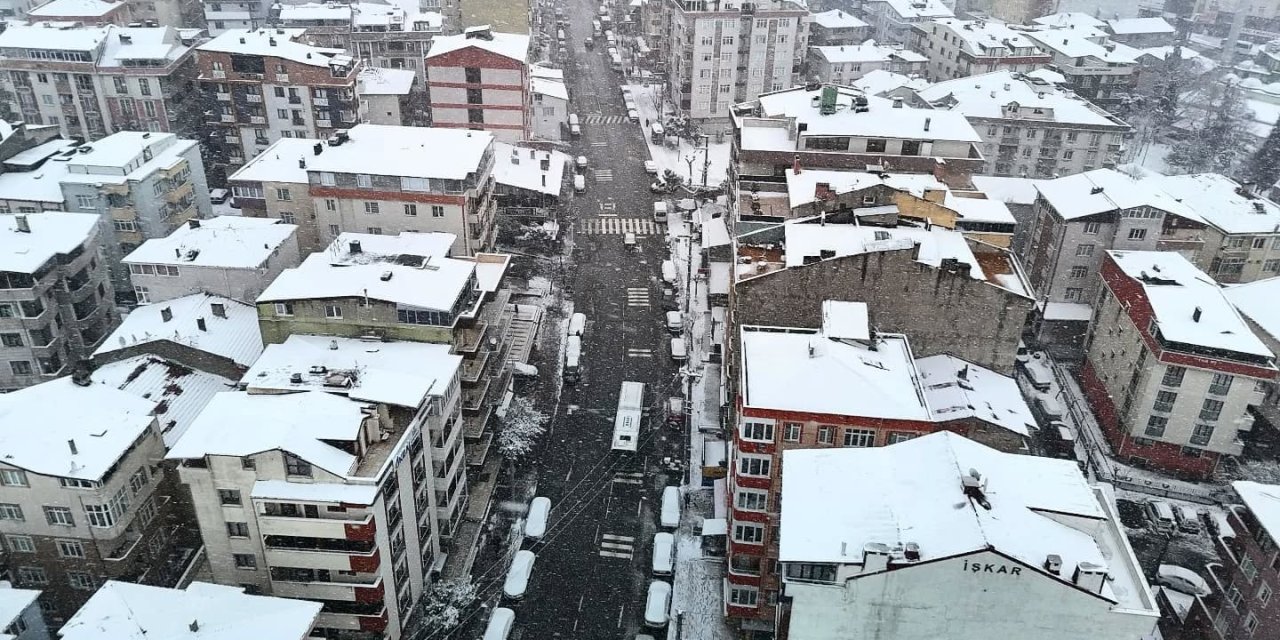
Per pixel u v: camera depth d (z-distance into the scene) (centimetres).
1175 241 11794
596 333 12100
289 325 8188
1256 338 9231
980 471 5625
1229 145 18188
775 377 7062
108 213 11481
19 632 5934
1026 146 16038
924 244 8706
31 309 9406
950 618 5259
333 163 10744
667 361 11569
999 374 8656
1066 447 10138
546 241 13975
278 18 19575
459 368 8138
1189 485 9781
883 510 5481
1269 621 6372
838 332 7600
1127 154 18925
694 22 17975
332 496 6391
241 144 14912
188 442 6397
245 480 6469
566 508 9162
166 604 5831
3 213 10994
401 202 10838
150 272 9231
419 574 7712
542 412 10500
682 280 13400
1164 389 9488
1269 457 10256
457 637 7706
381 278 8262
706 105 18900
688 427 10362
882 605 5269
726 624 7775
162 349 8319
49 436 6919
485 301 9331
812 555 5206
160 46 15088
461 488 8544
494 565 8450
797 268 8300
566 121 18612
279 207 11250
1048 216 12400
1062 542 5216
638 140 18738
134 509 7225
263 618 5797
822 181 9906
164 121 15300
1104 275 10981
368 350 7994
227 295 9331
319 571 6769
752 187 11881
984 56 19438
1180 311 9575
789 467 5909
